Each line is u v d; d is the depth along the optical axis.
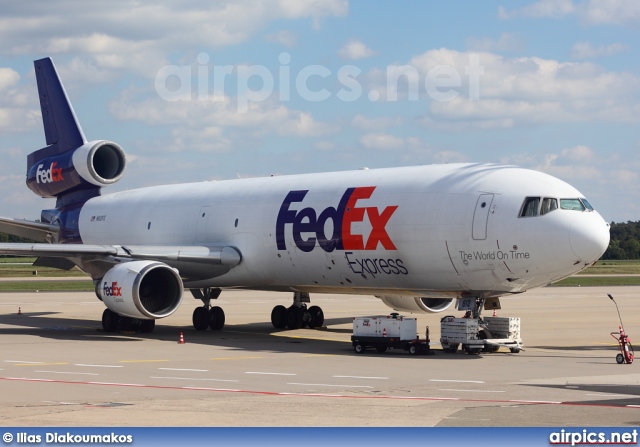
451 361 41.69
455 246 45.91
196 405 28.14
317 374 36.41
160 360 42.00
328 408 27.53
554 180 45.41
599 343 52.09
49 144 76.44
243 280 59.19
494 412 26.72
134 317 54.38
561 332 59.41
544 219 43.38
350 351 46.97
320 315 64.19
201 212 62.19
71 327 64.12
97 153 74.75
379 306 89.31
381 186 50.66
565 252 42.91
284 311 63.62
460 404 28.28
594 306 88.00
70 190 75.56
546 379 34.72
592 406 27.81
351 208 51.09
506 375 36.06
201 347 48.94
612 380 34.38
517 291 46.22
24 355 44.31
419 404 28.30
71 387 32.44
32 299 98.38
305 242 53.53
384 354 45.25
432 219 46.84
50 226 75.75
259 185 59.91
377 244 49.28
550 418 25.69
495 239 44.41
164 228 64.88
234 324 67.50
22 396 30.20
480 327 46.34
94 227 71.62
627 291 118.75
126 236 68.19
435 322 68.81
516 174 45.97
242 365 39.91
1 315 76.50
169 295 55.25
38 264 77.50
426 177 48.94
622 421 25.28
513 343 45.66
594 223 43.44
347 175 54.25
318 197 53.84
